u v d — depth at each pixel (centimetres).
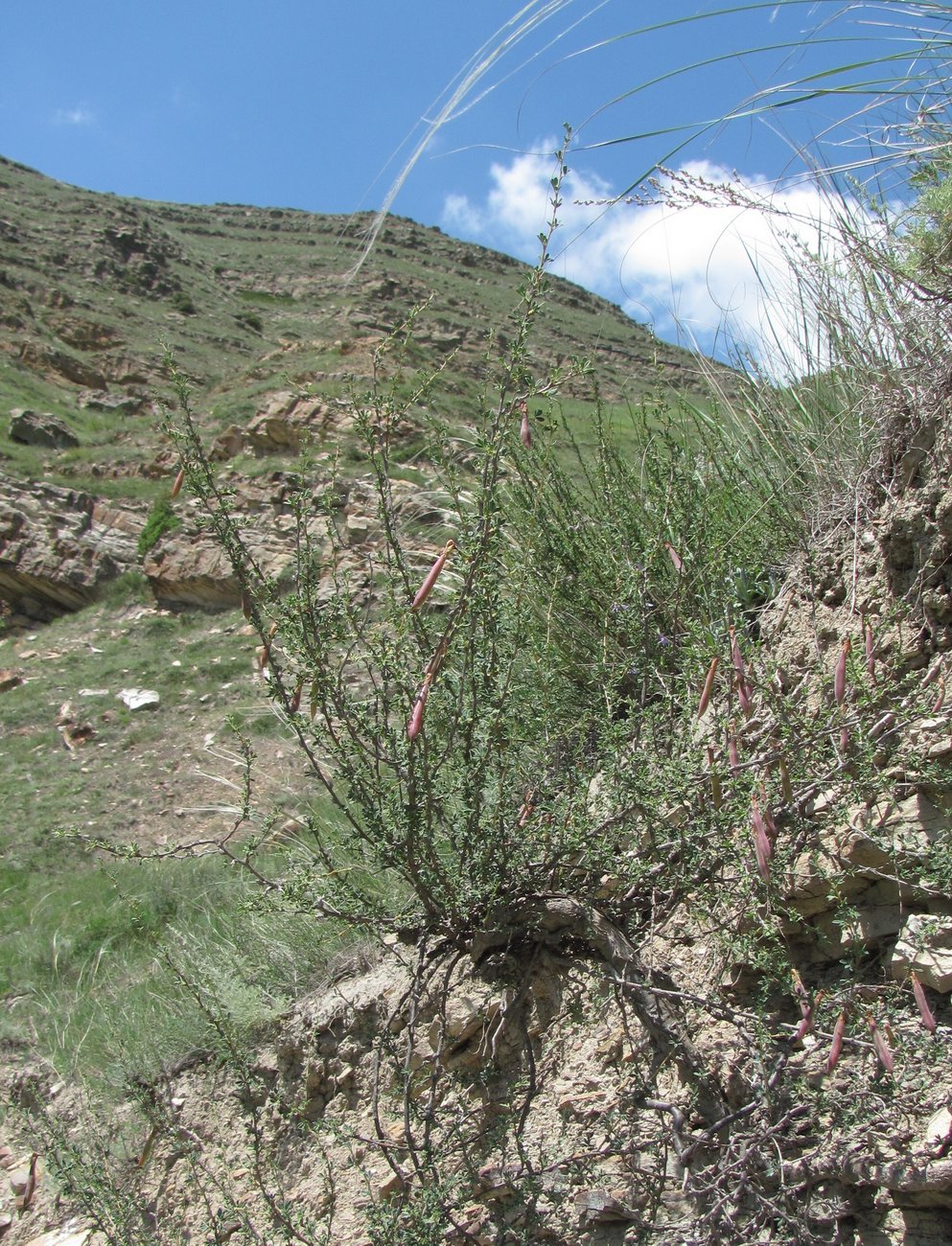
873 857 222
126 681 1218
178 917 551
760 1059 207
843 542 287
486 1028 260
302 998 337
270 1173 291
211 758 962
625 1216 217
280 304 5456
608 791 246
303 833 433
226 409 1814
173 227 6975
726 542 320
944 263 278
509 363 236
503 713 252
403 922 265
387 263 5331
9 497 1628
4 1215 354
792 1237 186
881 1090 191
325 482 279
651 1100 216
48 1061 414
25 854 802
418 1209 215
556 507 368
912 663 240
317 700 243
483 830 253
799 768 224
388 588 257
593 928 245
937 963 201
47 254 4897
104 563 1559
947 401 253
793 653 276
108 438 2238
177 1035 364
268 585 250
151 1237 287
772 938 231
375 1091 237
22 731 1117
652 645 294
